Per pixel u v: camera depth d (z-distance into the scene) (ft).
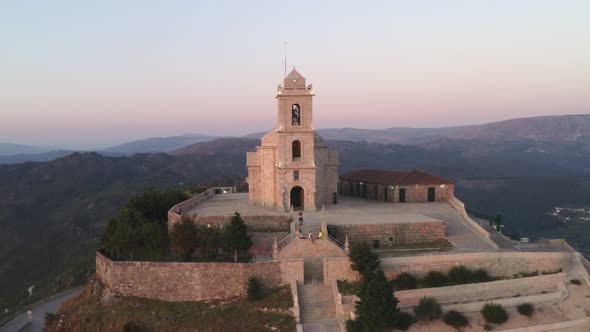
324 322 139.44
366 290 133.49
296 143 208.85
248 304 151.12
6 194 533.96
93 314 160.04
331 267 155.22
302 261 156.97
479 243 175.83
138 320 152.87
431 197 234.79
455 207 219.82
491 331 132.36
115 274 166.61
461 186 577.02
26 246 406.00
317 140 223.30
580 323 134.41
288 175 204.33
